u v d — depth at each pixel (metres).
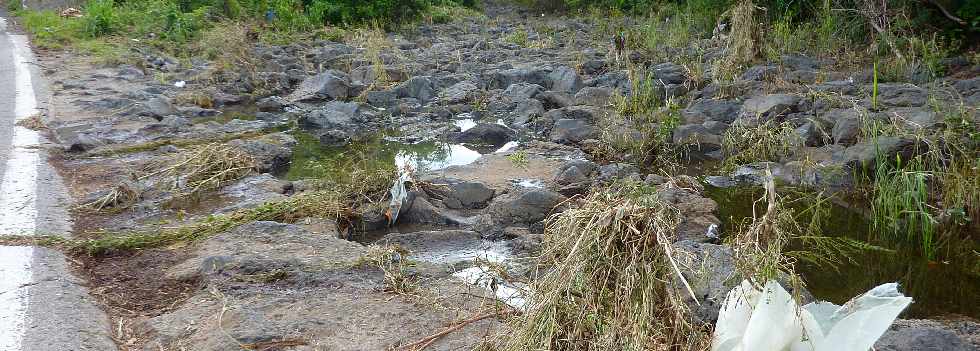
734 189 7.37
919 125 7.74
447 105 11.25
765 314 2.91
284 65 14.27
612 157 8.30
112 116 9.99
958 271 5.51
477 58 15.01
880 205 6.54
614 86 11.80
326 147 9.14
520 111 10.38
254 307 4.28
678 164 8.19
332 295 4.46
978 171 6.65
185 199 6.61
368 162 8.32
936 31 13.16
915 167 7.04
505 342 3.41
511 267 5.04
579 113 9.96
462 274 5.04
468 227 6.13
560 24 21.98
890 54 12.73
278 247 5.22
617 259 3.08
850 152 7.62
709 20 17.27
